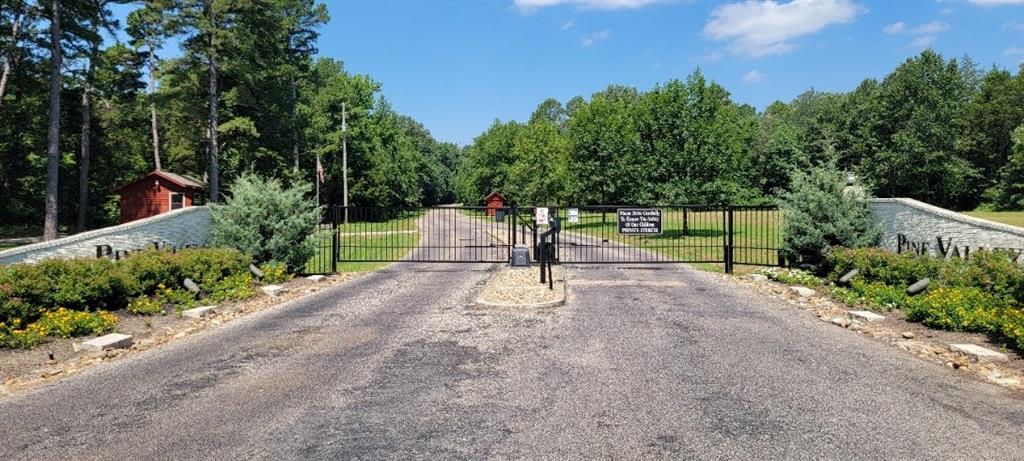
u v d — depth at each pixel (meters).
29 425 4.82
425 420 4.78
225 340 7.70
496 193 71.12
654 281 12.41
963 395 5.33
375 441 4.37
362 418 4.84
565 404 5.10
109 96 43.00
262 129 41.88
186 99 36.34
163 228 12.80
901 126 53.38
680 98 26.45
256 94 40.28
